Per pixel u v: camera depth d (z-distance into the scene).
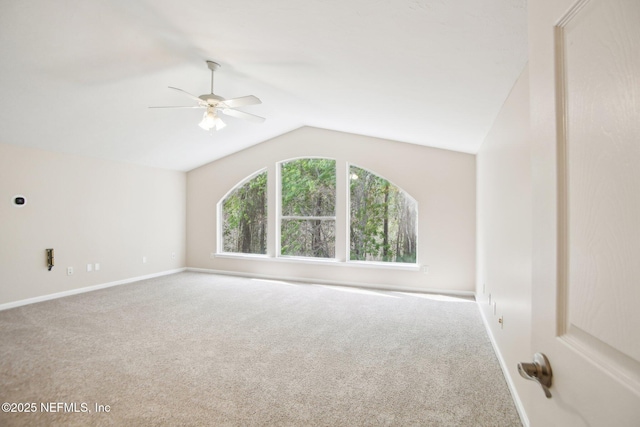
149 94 3.42
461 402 2.01
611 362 0.46
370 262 5.23
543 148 0.67
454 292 4.73
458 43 1.72
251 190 6.19
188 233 6.54
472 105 2.64
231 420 1.82
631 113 0.42
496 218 2.81
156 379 2.26
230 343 2.90
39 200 4.20
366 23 1.74
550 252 0.64
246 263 6.03
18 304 3.98
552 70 0.63
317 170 5.74
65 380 2.23
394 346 2.86
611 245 0.46
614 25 0.45
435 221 4.84
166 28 2.30
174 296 4.52
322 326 3.36
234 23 2.12
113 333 3.11
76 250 4.62
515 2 1.30
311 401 2.01
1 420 1.80
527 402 1.75
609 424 0.46
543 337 0.67
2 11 2.02
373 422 1.82
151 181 5.82
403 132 4.32
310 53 2.38
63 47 2.45
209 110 3.08
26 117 3.40
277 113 4.64
